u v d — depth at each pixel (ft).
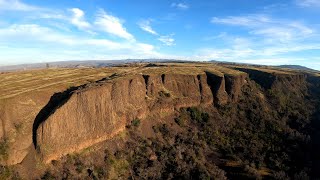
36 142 190.08
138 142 252.83
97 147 224.12
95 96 229.25
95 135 223.92
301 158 284.41
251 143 299.79
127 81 265.75
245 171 250.57
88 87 232.94
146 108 280.72
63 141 201.57
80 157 208.85
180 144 274.16
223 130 314.76
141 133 262.47
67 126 205.67
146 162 238.68
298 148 298.97
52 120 197.16
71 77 280.92
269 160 278.05
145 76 294.87
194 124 309.22
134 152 242.99
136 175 223.71
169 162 246.88
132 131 256.73
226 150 285.84
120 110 250.37
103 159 220.84
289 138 313.12
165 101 296.92
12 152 178.40
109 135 235.81
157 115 289.74
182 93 320.09
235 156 274.77
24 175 177.06
